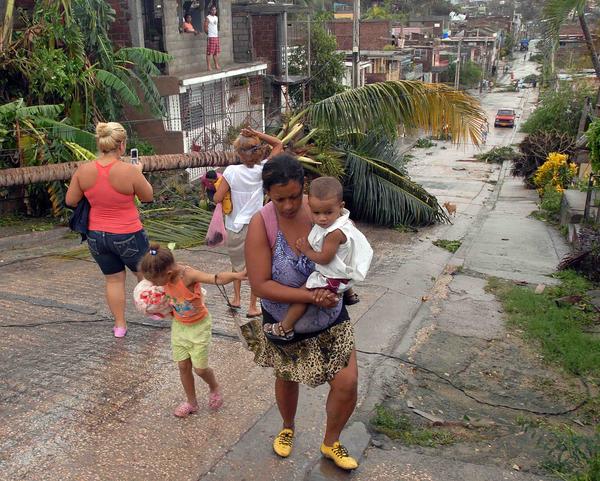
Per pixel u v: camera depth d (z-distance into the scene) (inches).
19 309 235.6
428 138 1577.3
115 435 152.6
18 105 386.0
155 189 474.6
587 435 178.4
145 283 153.5
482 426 179.5
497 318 279.4
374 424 170.9
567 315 285.0
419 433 170.2
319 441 153.4
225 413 164.2
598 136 382.0
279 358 132.3
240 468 141.6
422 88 445.4
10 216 397.7
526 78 2910.9
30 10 526.6
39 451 145.3
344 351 127.7
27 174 360.8
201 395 173.8
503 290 326.0
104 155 191.3
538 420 188.2
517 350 243.9
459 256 409.7
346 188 494.3
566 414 193.9
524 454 163.0
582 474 138.4
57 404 166.1
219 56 725.9
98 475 137.1
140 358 194.7
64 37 441.4
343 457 141.5
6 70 435.8
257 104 810.8
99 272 287.7
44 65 422.0
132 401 168.9
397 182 504.7
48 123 400.8
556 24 564.7
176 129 640.4
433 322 266.4
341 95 458.0
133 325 221.3
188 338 152.9
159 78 594.6
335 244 115.0
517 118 1958.7
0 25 478.3
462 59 2514.8
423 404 192.1
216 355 199.8
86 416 160.7
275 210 122.2
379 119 456.1
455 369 222.1
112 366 188.7
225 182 212.7
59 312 233.3
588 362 227.9
